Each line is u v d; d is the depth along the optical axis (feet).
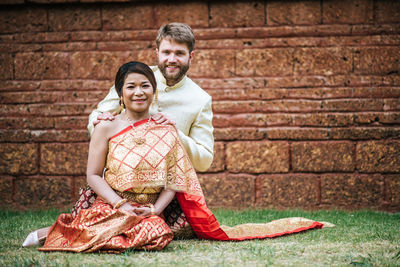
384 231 13.06
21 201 20.54
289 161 19.99
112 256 9.78
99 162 11.25
